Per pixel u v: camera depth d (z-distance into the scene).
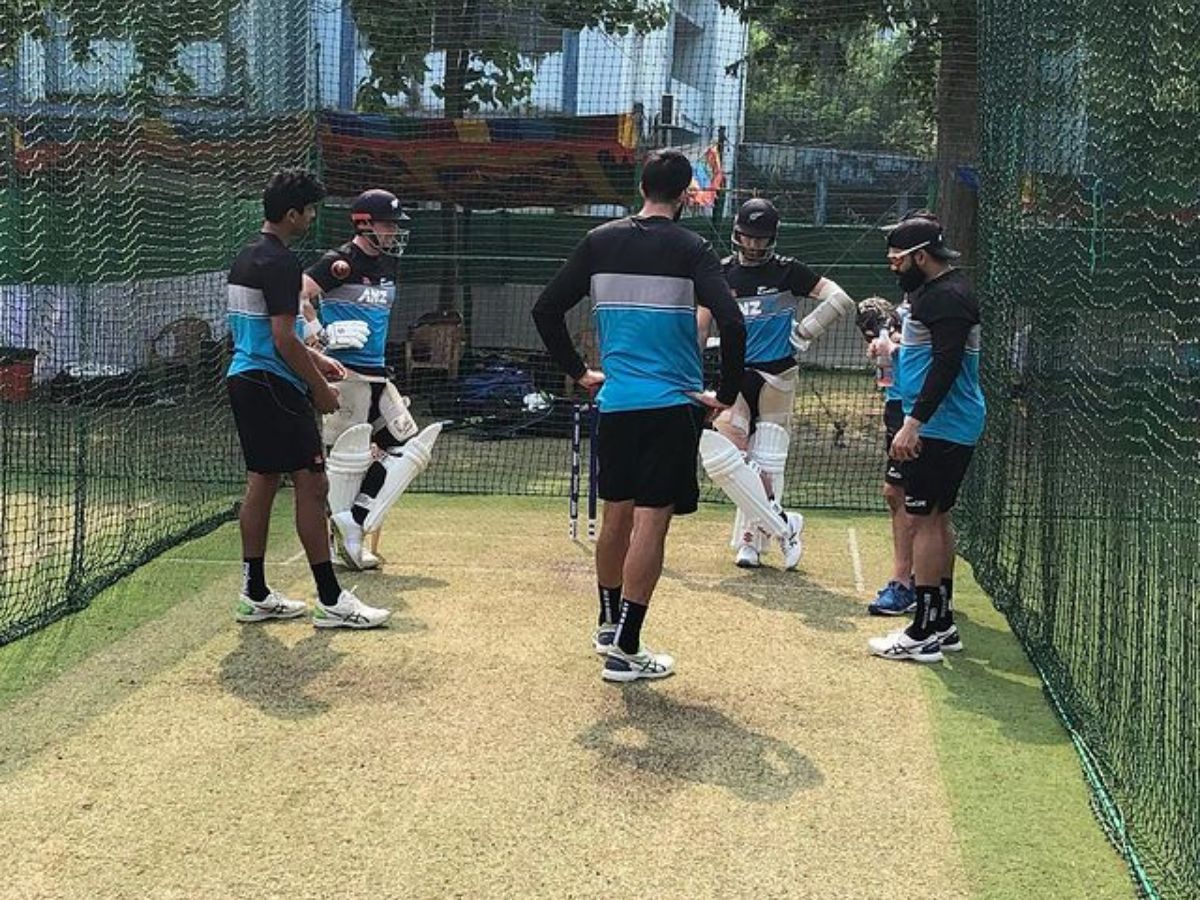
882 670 4.75
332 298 6.09
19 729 3.93
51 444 6.88
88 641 4.86
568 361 4.62
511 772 3.66
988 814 3.47
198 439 7.90
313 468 4.95
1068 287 4.96
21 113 6.22
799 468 9.77
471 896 2.95
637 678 4.49
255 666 4.58
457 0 11.09
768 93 11.02
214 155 7.71
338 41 11.11
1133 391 4.08
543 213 11.66
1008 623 5.50
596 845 3.22
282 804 3.42
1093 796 3.59
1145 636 3.90
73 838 3.20
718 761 3.79
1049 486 5.12
